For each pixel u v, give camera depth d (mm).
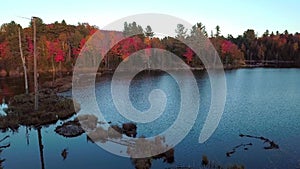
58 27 86938
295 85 52094
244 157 18859
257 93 43656
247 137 23031
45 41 77750
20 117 26797
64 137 22516
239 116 29688
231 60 100750
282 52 120125
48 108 30016
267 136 23312
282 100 38312
